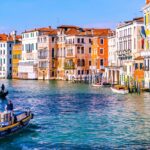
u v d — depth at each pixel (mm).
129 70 73562
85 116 36312
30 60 122812
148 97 53219
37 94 62156
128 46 79812
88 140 26391
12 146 24859
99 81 81875
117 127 30688
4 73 139000
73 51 106375
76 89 71562
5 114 27469
